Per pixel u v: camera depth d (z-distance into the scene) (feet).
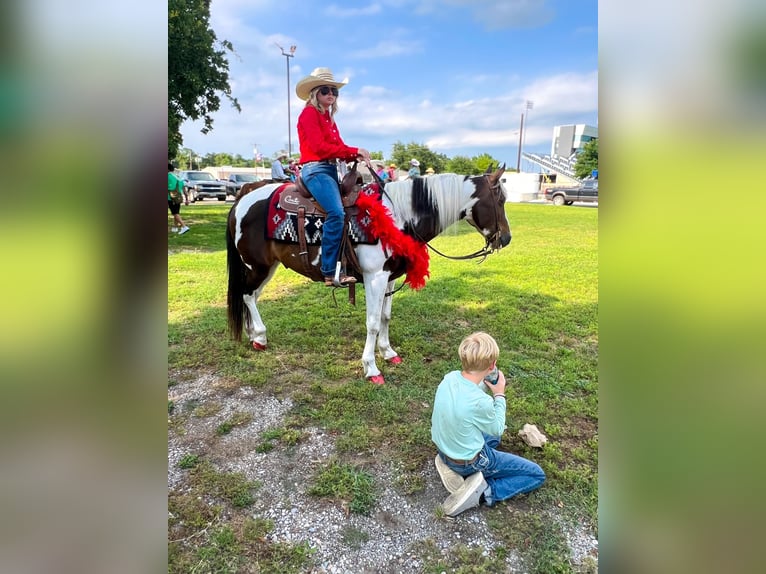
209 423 8.59
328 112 9.23
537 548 5.86
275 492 6.83
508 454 6.74
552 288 18.08
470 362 6.41
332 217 8.85
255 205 10.20
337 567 5.61
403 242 8.93
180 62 35.06
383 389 9.80
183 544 5.91
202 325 13.47
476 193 9.75
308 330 13.21
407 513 6.44
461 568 5.56
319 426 8.52
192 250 25.93
